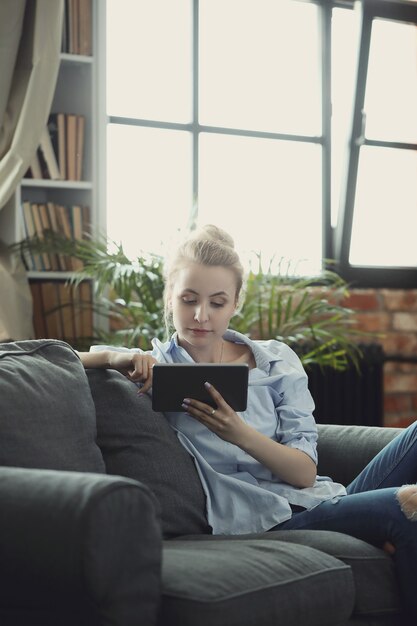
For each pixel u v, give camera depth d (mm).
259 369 2479
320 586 1921
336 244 4664
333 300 4504
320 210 4637
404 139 4750
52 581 1584
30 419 2023
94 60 3752
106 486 1601
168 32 4215
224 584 1756
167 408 2221
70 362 2271
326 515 2285
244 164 4422
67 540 1557
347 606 1999
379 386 4496
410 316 4676
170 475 2277
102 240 3752
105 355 2361
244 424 2262
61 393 2143
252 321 3748
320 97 4598
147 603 1653
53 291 3703
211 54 4332
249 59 4426
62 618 1663
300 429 2414
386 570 2137
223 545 2029
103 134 3775
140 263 3514
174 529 2246
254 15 4426
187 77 4270
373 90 4641
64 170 3729
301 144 4562
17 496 1628
